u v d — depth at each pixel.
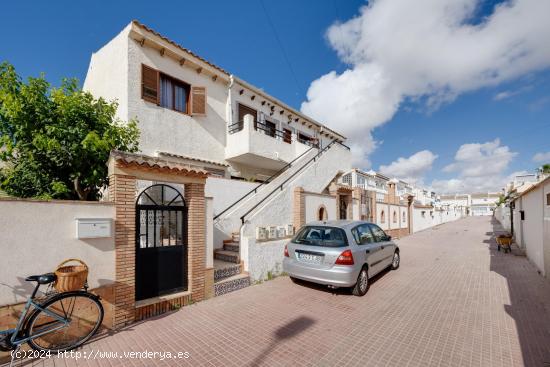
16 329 3.10
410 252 11.47
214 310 4.79
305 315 4.61
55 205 3.53
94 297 3.70
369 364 3.17
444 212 36.06
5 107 4.38
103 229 3.88
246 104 12.77
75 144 4.59
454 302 5.26
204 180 5.34
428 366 3.12
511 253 10.80
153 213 5.15
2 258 3.12
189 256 5.14
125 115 8.49
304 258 5.90
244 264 6.52
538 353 3.39
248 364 3.18
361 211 13.06
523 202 10.79
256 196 9.37
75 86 5.36
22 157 4.79
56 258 3.50
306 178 10.80
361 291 5.61
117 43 9.07
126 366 3.13
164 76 9.76
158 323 4.25
